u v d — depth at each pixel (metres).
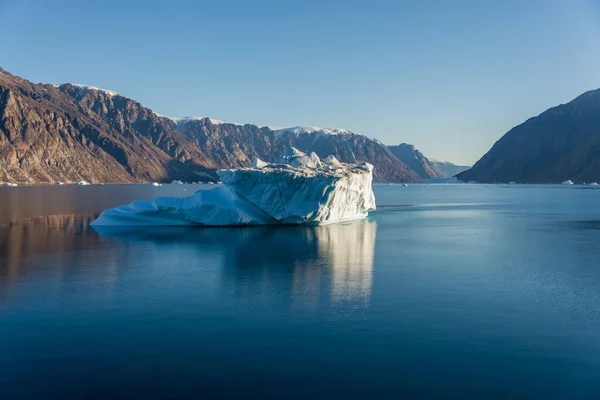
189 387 16.23
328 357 18.50
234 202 56.50
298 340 20.12
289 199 56.53
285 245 44.44
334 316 23.12
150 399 15.50
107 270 33.06
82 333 20.81
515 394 15.89
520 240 49.16
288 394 15.84
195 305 24.86
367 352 18.95
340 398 15.62
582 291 27.88
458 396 15.77
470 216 80.75
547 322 22.41
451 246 44.88
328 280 30.45
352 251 41.47
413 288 28.45
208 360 18.22
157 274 31.94
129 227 56.50
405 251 41.72
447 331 21.17
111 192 167.12
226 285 29.03
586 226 63.59
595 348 19.39
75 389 16.08
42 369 17.45
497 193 199.38
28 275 31.42
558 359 18.39
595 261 37.22
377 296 26.64
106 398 15.55
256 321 22.39
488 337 20.48
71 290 27.69
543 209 98.25
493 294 27.16
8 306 24.52
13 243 44.56
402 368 17.62
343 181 58.09
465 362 18.11
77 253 39.38
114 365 17.78
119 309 24.14
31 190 171.75
